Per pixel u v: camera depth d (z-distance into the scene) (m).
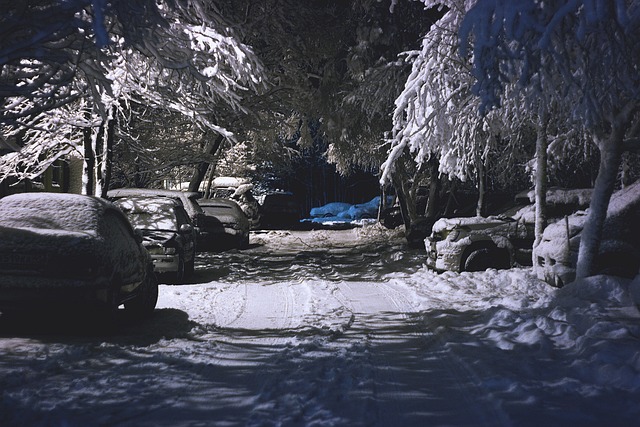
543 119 13.86
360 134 25.84
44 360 7.64
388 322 11.02
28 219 9.68
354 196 73.94
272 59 23.70
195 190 26.72
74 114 16.09
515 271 15.83
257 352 8.54
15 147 9.41
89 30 8.88
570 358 7.55
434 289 15.02
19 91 9.03
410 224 27.20
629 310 10.21
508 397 6.04
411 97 14.48
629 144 12.19
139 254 11.07
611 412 5.55
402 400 6.22
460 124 15.08
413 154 27.70
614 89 10.93
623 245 13.28
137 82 13.64
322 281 16.61
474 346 8.46
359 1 23.22
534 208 17.36
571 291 11.66
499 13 8.20
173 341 9.23
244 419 5.65
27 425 5.37
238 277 17.77
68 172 26.30
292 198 43.09
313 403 6.04
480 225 17.12
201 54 11.88
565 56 10.05
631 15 9.88
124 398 6.23
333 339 9.48
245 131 24.66
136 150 19.55
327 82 24.77
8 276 9.04
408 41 22.48
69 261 9.11
